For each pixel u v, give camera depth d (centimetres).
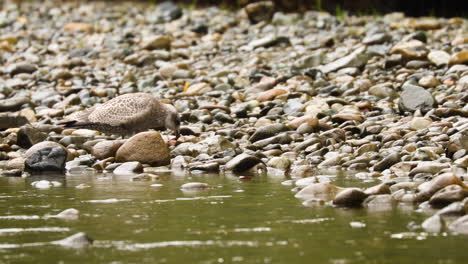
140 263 959
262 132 2292
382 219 1212
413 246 1016
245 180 1753
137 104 2275
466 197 1295
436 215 1166
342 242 1052
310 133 2327
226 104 2908
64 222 1248
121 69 3912
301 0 5625
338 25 5084
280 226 1174
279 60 3825
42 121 2731
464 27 4650
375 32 4406
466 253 972
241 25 5375
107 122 2267
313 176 1750
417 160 1858
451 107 2514
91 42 4828
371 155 1988
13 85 3544
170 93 3244
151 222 1231
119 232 1155
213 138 2214
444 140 2072
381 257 962
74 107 2978
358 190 1362
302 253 992
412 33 4028
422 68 3281
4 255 1020
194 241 1079
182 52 4147
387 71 3341
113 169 2027
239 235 1115
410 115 2528
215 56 4169
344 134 2256
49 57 4444
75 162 2103
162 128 2514
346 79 3197
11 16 6153
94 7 6850
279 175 1845
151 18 5734
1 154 2214
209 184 1689
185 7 6625
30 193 1599
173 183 1720
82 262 972
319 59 3581
